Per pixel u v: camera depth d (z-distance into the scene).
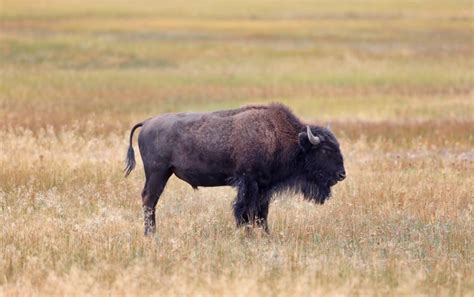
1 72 147.12
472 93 121.00
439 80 139.88
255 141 44.19
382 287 33.72
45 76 144.75
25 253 38.25
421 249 39.81
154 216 45.22
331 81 142.00
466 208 49.28
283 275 34.72
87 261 37.56
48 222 44.16
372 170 62.41
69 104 112.38
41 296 32.28
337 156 45.41
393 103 112.38
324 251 39.25
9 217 45.62
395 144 77.94
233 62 169.38
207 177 45.25
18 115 96.25
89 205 49.91
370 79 143.50
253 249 38.56
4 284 33.66
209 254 38.06
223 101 118.88
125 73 152.88
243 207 44.28
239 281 33.09
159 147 45.38
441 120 93.50
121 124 89.38
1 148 64.62
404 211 48.28
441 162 65.81
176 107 112.56
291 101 117.38
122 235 41.81
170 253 38.44
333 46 195.88
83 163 60.47
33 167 58.31
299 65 164.12
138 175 59.28
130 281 33.78
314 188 45.78
